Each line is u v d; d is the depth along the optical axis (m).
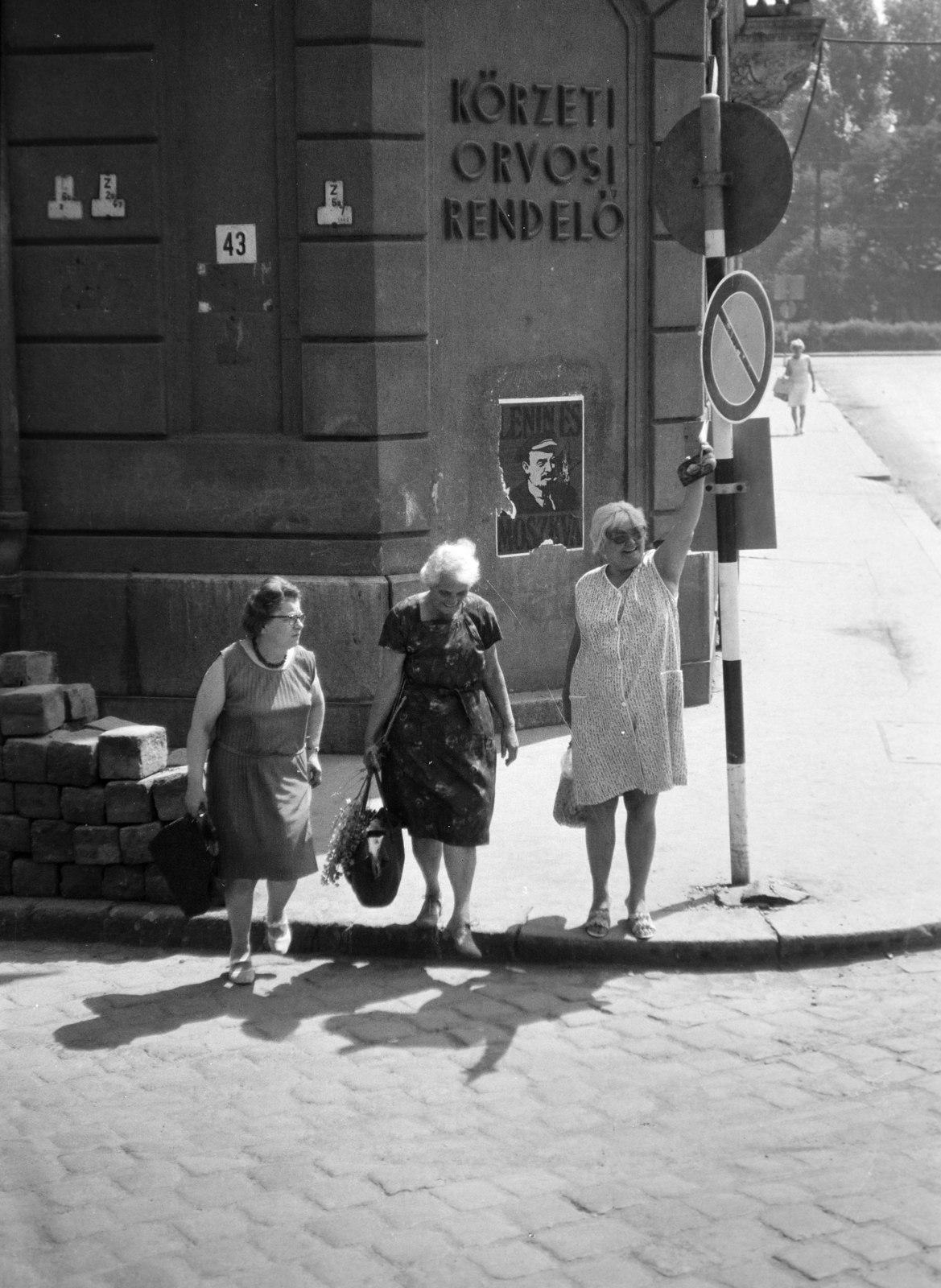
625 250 10.48
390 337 9.53
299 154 9.42
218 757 6.60
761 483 7.04
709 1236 4.52
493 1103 5.49
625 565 6.62
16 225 9.91
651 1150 5.10
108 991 6.66
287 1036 6.12
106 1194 4.92
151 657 9.98
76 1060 5.94
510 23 9.80
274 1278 4.39
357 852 6.73
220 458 9.78
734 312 6.95
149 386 9.85
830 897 7.12
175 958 7.06
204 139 9.61
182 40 9.55
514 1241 4.54
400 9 9.29
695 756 9.54
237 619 9.80
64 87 9.71
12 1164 5.13
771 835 8.01
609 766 6.62
